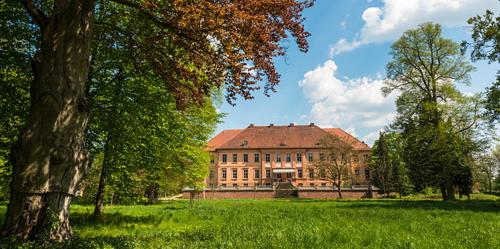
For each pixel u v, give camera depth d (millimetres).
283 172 77625
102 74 13578
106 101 13539
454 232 9055
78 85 8047
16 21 12000
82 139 8195
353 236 8219
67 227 7777
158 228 11969
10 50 11555
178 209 23641
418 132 33594
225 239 8133
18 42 12023
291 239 7902
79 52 8094
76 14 8062
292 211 19703
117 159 14398
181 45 9586
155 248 7039
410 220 12719
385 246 7047
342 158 51938
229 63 9062
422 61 33531
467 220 12523
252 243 7473
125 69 13672
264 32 8719
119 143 13781
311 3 10078
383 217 14273
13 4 11688
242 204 31828
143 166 15477
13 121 12586
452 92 31703
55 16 8062
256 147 80062
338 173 51438
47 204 7355
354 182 73750
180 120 17766
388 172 57938
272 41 9688
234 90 10305
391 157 58938
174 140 17125
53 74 7699
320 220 13453
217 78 10242
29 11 8273
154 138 15305
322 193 58312
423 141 37125
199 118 22531
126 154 14375
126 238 8039
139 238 8375
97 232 10719
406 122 37094
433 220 12633
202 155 26938
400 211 17688
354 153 52781
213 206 28156
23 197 7242
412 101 34062
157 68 10617
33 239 7066
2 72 11828
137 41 10695
